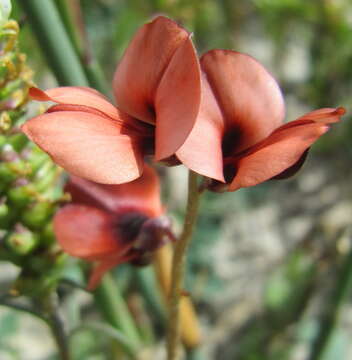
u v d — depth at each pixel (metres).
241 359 0.12
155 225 0.06
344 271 0.09
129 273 0.10
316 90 0.15
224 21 0.14
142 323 0.11
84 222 0.06
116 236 0.06
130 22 0.12
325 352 0.10
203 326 0.13
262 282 0.13
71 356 0.07
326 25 0.14
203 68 0.05
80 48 0.08
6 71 0.05
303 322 0.12
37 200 0.06
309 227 0.14
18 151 0.06
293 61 0.16
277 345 0.11
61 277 0.06
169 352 0.06
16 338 0.12
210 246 0.12
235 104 0.05
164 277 0.08
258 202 0.14
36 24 0.07
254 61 0.05
